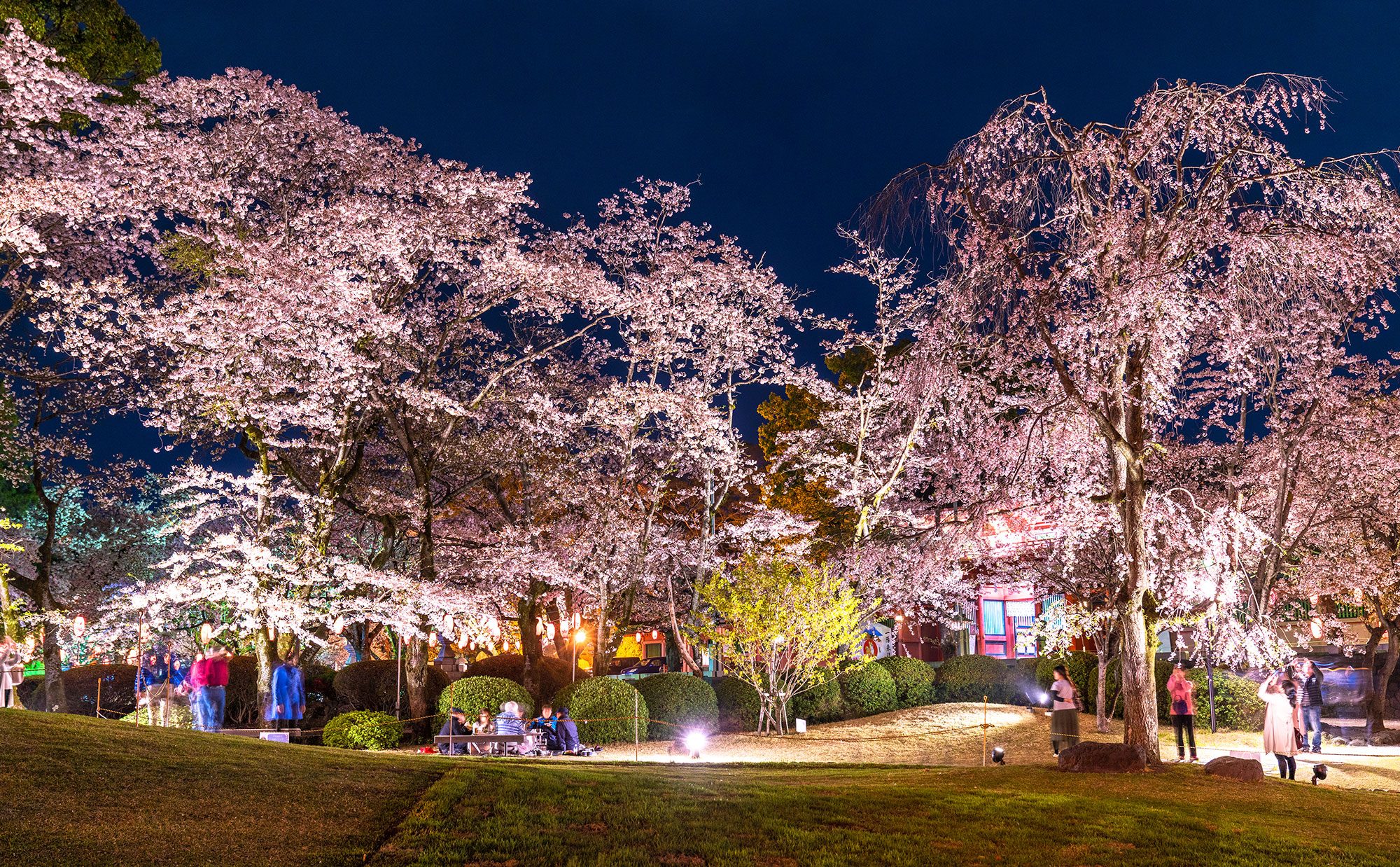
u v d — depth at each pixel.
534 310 26.89
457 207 24.08
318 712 26.48
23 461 26.17
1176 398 18.75
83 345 20.88
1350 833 10.34
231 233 22.89
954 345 15.42
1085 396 15.55
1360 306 15.54
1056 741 18.16
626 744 20.78
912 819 9.75
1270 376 17.66
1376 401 22.20
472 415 24.81
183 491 24.62
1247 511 22.11
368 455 29.70
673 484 33.75
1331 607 28.00
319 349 21.33
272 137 24.33
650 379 28.11
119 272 25.31
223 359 20.84
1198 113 14.44
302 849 7.44
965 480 19.86
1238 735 21.58
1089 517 20.78
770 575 24.12
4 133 20.56
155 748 9.80
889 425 24.09
